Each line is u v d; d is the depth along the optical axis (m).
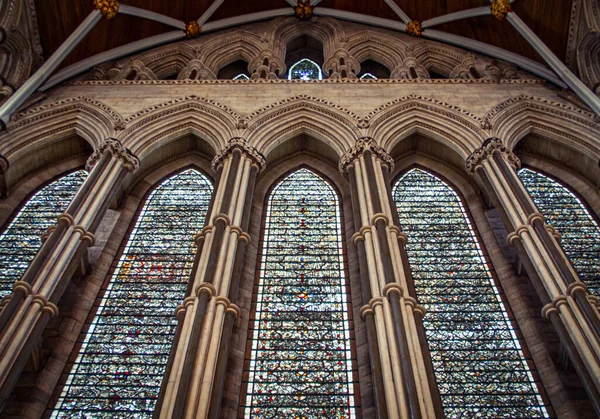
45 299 11.63
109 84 19.00
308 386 11.87
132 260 14.87
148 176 17.42
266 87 18.94
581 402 11.37
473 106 17.91
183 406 9.36
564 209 16.33
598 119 16.78
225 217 13.64
